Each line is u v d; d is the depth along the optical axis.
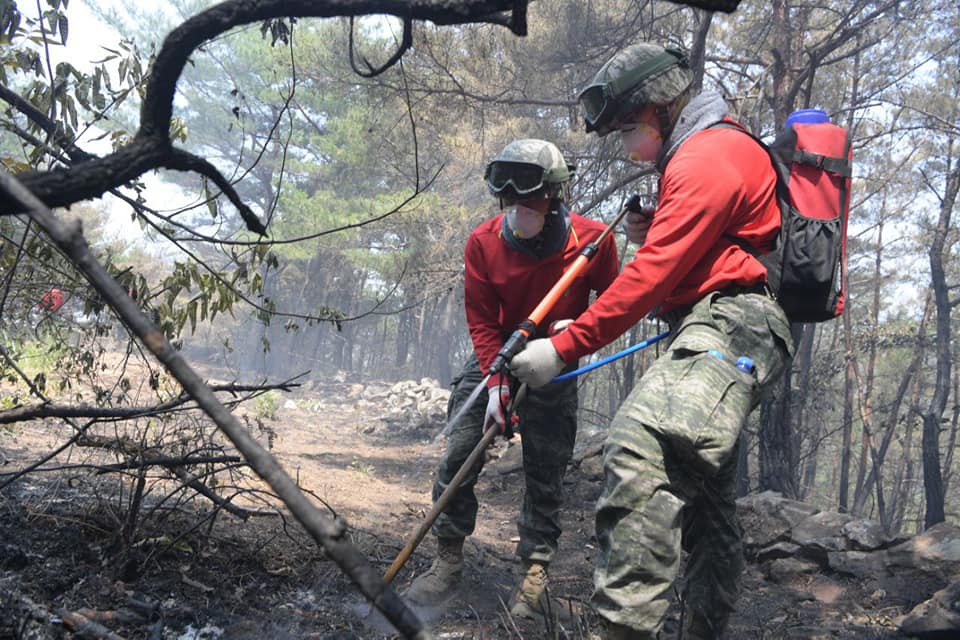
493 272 3.33
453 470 3.44
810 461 28.69
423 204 16.92
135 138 1.52
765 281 2.40
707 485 2.57
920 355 23.17
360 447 11.15
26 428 5.62
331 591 3.19
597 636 2.64
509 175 3.05
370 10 1.47
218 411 0.82
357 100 13.71
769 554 4.70
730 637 3.37
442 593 3.43
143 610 2.59
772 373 2.38
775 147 2.48
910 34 16.45
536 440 3.37
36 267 3.67
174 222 3.38
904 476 29.34
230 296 3.69
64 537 2.99
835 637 3.45
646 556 2.18
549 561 3.38
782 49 10.84
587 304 3.45
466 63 12.24
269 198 27.62
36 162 3.13
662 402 2.23
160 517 3.23
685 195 2.30
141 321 0.83
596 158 12.30
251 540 3.55
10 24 3.04
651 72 2.47
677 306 2.49
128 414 2.79
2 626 2.24
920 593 4.02
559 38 12.14
